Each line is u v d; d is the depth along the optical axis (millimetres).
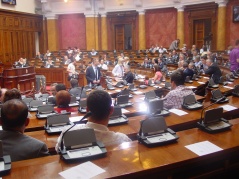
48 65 14234
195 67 9203
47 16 19906
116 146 2172
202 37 16484
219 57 12055
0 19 16203
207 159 2100
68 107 3930
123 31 19359
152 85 7414
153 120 2303
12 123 2150
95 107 2154
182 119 3377
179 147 2154
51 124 3109
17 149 2121
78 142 2004
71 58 15180
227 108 3766
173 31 17500
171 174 1976
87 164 1861
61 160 1929
